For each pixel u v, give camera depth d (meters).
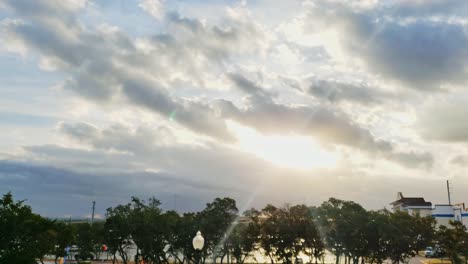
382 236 58.50
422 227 60.09
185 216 67.12
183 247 62.78
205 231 61.06
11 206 42.44
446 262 72.12
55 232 49.12
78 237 80.81
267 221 62.56
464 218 103.50
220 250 64.00
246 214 64.81
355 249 61.62
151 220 63.28
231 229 62.72
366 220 60.12
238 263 64.62
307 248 65.81
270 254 64.69
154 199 67.38
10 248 40.78
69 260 86.06
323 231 60.69
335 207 62.72
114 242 64.88
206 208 64.31
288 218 61.81
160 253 65.19
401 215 63.38
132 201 66.31
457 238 57.88
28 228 42.34
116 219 63.50
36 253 43.03
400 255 61.50
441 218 106.81
